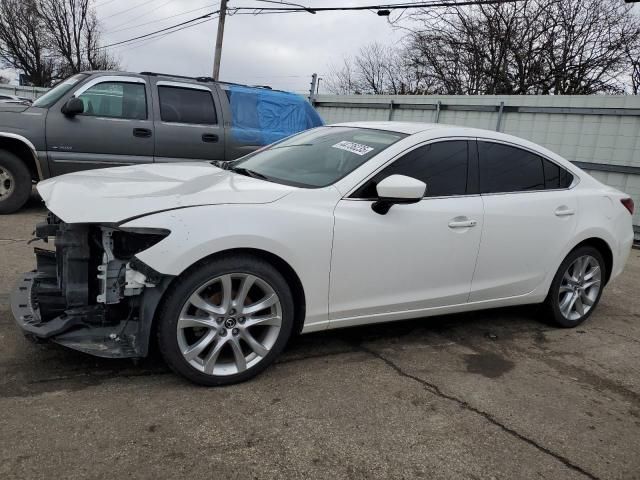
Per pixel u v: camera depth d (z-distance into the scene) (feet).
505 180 13.25
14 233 19.35
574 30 77.87
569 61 78.48
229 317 9.73
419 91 98.94
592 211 14.73
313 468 7.95
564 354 13.23
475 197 12.56
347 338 12.90
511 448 8.96
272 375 10.64
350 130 13.47
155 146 23.22
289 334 10.44
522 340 13.89
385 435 8.95
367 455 8.38
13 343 10.84
